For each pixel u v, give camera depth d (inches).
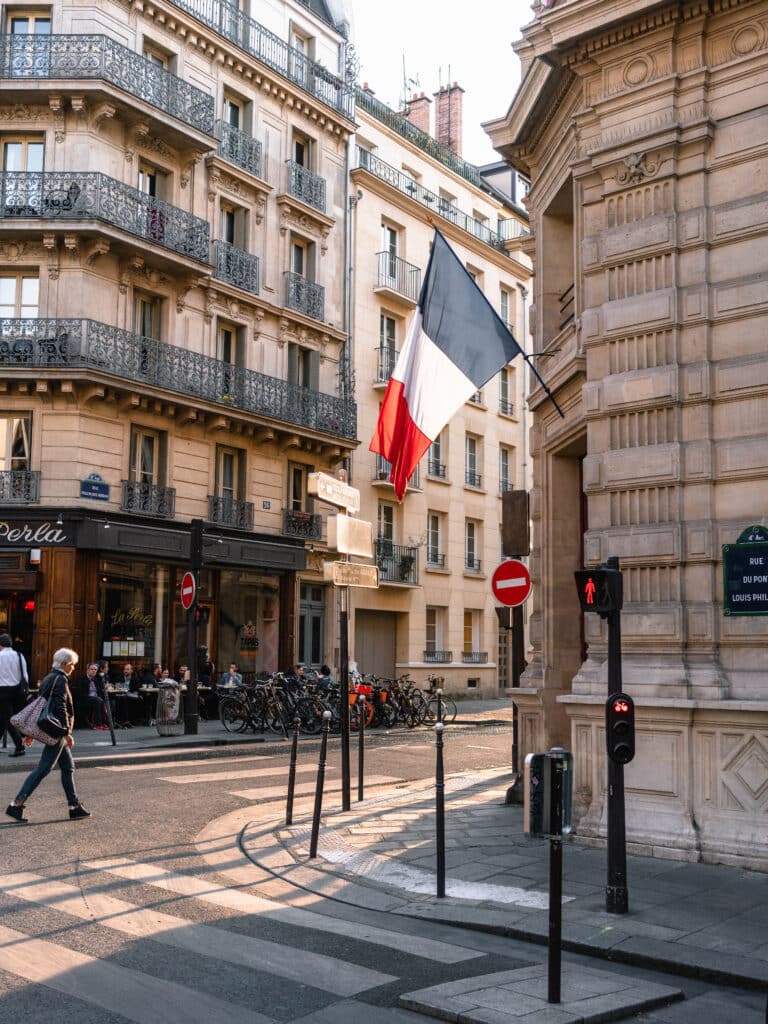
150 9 935.7
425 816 394.3
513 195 1644.9
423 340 418.3
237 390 998.4
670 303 345.7
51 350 836.0
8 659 582.9
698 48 350.3
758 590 317.7
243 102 1063.6
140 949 221.3
